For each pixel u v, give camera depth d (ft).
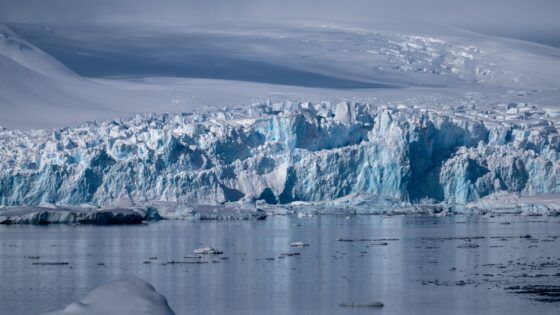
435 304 350.23
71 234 640.99
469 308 342.03
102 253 516.32
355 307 346.95
